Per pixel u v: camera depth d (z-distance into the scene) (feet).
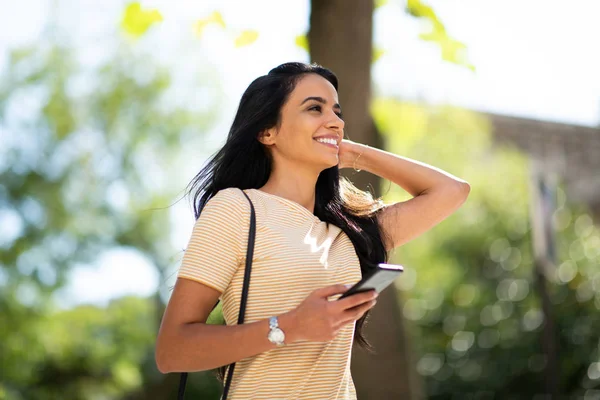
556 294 47.01
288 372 10.32
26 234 57.06
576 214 50.96
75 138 59.98
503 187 54.85
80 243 58.85
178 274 10.47
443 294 52.06
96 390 57.16
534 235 30.76
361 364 21.03
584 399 45.50
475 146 56.18
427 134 52.11
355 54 20.39
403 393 21.08
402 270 9.32
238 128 11.82
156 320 60.85
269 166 11.93
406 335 21.42
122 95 59.93
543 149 66.39
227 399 10.36
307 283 10.57
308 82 11.75
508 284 50.49
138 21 22.56
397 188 35.94
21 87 58.95
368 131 20.49
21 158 59.00
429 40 22.17
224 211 10.64
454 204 13.00
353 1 20.36
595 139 66.39
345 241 11.57
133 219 61.87
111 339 57.47
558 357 46.24
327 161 11.55
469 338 49.62
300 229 11.00
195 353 9.96
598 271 47.16
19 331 54.08
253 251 10.56
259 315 10.43
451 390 48.62
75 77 59.72
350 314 9.59
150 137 61.11
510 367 47.62
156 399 56.65
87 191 60.29
